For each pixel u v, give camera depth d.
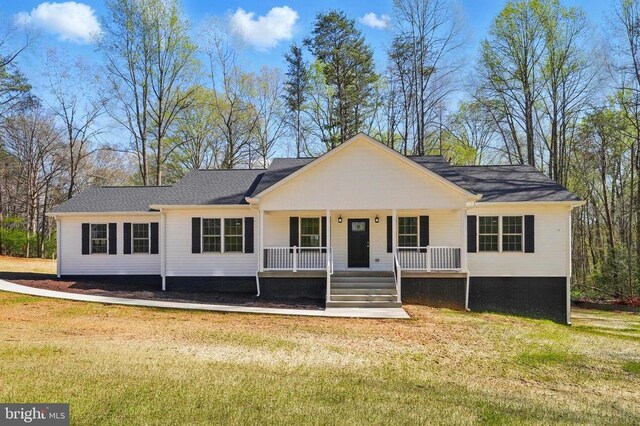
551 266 15.95
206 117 33.72
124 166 44.56
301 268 16.38
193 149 35.03
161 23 27.05
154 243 18.02
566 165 29.78
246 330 10.64
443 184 15.42
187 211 17.31
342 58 32.38
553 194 16.25
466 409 5.70
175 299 14.84
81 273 18.11
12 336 9.09
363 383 6.70
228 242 17.23
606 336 12.10
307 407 5.50
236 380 6.57
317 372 7.24
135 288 16.86
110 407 5.25
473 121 33.03
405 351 8.98
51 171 38.31
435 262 16.23
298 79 33.91
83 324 10.73
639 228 24.59
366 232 17.30
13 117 33.81
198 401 5.56
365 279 15.49
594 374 7.85
